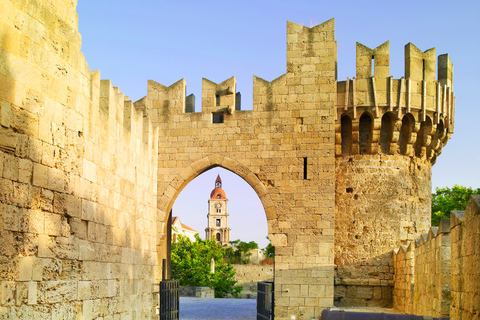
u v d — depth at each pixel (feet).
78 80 57.31
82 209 58.39
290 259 86.58
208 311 126.82
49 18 50.98
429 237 63.46
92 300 60.75
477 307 42.45
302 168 87.97
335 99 89.76
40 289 48.83
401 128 93.20
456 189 178.50
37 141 48.65
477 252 42.60
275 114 89.76
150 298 85.61
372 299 89.86
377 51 90.02
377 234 90.79
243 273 333.62
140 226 81.76
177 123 92.84
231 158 90.33
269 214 87.92
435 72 92.27
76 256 56.59
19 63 45.80
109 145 67.62
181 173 91.61
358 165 91.97
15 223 44.91
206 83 92.84
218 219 609.83
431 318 45.06
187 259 285.43
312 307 85.20
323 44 89.76
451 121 96.48
